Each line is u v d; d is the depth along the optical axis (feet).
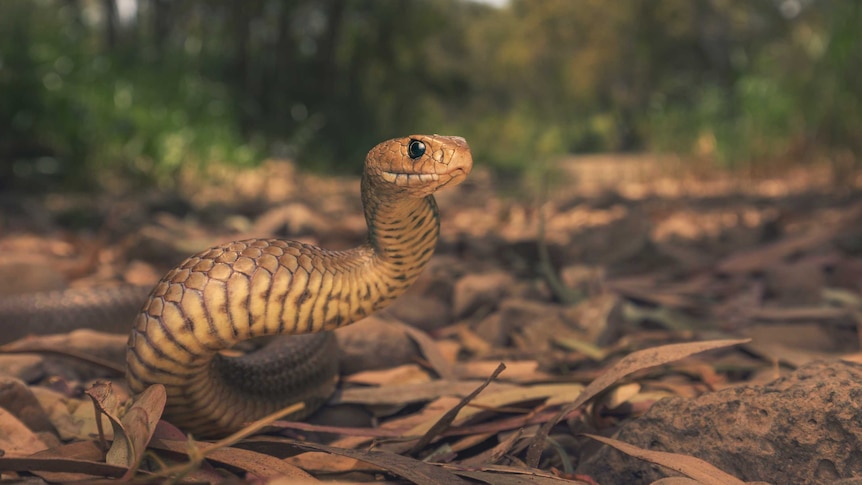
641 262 2.96
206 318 1.41
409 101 11.85
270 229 3.81
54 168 5.29
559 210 5.09
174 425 1.51
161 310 1.42
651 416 1.47
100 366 1.77
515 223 4.61
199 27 10.09
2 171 5.23
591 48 23.00
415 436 1.56
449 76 12.39
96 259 2.87
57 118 5.42
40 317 2.11
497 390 1.74
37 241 3.56
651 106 9.38
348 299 1.48
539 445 1.47
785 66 6.81
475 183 8.64
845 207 4.02
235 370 1.57
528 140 14.02
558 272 2.77
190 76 7.60
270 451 1.44
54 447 1.42
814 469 1.35
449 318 2.25
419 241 1.52
